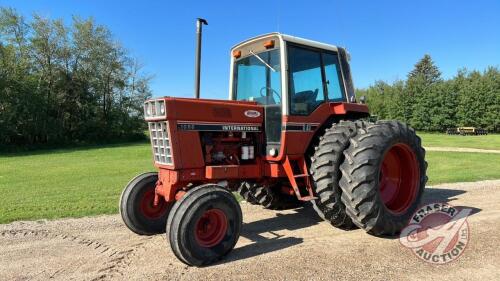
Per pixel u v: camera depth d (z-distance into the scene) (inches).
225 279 146.6
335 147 190.4
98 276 149.9
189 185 186.4
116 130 1432.1
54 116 1315.2
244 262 163.2
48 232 207.2
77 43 1354.6
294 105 197.3
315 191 197.2
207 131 182.9
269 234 200.8
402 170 214.4
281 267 156.7
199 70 247.6
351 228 205.5
